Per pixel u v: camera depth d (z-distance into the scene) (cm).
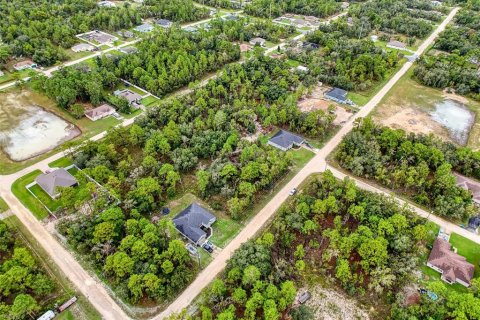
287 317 7088
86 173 10050
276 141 11812
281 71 15662
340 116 13750
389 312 7269
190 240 8581
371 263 7762
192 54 17562
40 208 9462
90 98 13875
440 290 7119
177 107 12875
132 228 8244
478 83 15338
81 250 8188
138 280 7162
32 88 14588
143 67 16275
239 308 7212
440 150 11075
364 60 16300
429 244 8669
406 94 15462
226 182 9981
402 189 10306
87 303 7319
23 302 6694
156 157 11106
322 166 11156
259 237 8675
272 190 10175
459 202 9262
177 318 6525
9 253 8325
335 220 8569
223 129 12125
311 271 8056
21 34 18700
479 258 8344
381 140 11512
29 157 11312
